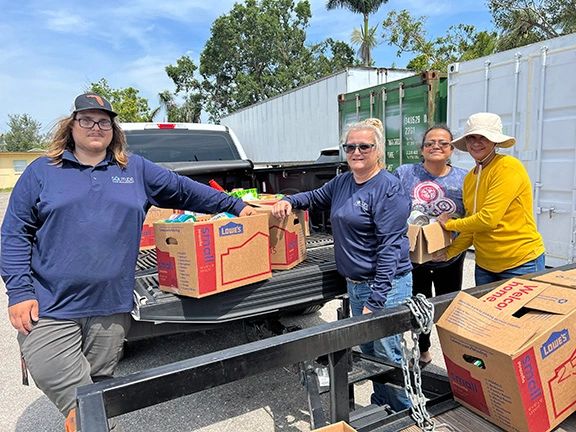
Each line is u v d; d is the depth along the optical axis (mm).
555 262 5234
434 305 1790
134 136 5000
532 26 16344
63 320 1971
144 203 2201
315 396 2010
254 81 34938
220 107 37906
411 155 7211
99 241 1970
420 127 6984
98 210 1983
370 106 8055
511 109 5527
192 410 2920
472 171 2729
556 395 1607
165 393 1305
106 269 1993
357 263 2387
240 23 35281
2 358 3867
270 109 13141
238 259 2359
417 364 1731
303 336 1503
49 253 1942
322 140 10633
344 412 1700
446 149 2881
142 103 29203
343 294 2814
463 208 2904
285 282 2586
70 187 1949
